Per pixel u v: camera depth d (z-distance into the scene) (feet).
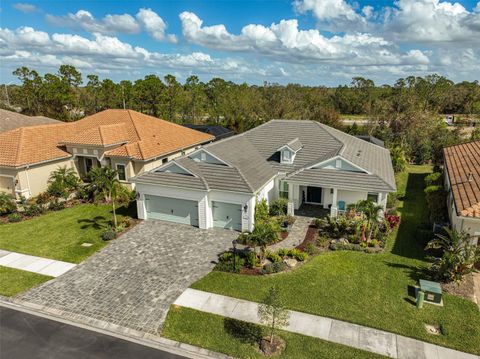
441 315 49.49
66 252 69.72
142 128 116.37
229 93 255.29
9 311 52.37
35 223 84.94
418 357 42.39
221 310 51.39
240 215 77.71
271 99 235.40
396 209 90.27
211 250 69.46
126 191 98.07
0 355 43.70
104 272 62.23
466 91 308.19
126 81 237.45
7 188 99.86
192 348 44.62
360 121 252.01
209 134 142.31
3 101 295.89
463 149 108.68
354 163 83.56
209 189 76.23
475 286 56.18
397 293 54.49
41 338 46.73
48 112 217.97
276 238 64.08
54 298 55.01
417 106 191.01
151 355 43.68
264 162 95.04
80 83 238.89
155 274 61.21
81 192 100.27
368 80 314.14
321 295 54.34
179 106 235.20
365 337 45.65
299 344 44.55
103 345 45.37
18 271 62.95
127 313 51.24
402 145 147.43
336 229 75.72
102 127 108.58
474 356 42.45
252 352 43.60
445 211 80.64
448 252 57.26
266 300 43.50
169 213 83.61
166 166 83.15
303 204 93.76
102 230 80.07
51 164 104.12
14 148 99.71
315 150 96.68
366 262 63.67
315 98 264.52
